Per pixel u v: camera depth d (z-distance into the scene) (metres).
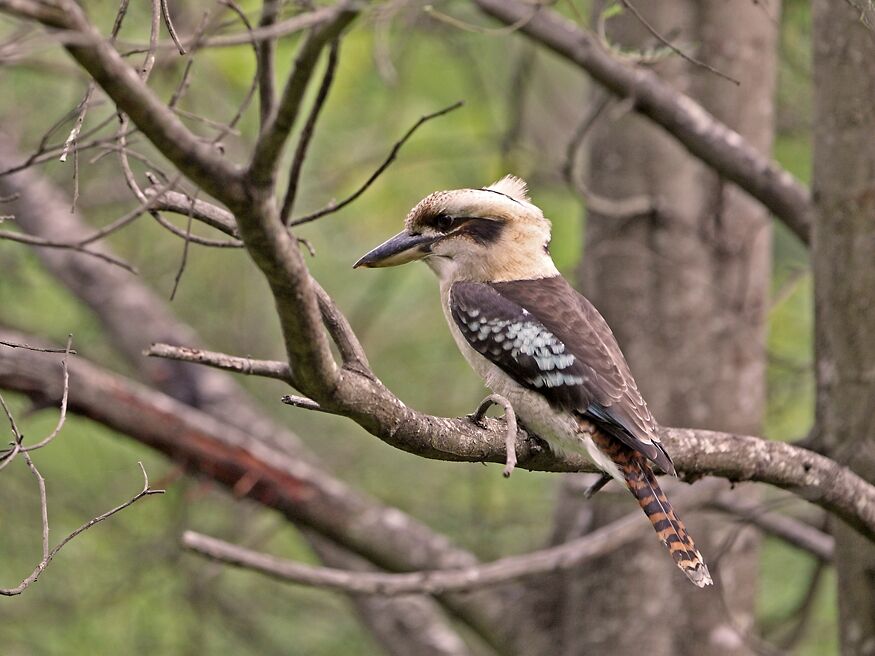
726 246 11.34
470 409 15.21
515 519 14.56
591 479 11.16
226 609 14.29
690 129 10.16
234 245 5.93
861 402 8.40
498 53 15.40
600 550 9.25
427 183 14.76
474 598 11.65
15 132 14.26
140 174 13.06
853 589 8.83
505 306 8.25
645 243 11.38
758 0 9.38
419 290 15.98
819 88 8.66
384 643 12.50
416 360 15.72
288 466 11.61
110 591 13.52
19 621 13.69
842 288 8.49
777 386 14.02
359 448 15.80
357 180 14.24
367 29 12.59
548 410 7.79
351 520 11.51
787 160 14.12
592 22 10.43
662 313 11.34
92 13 10.17
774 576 14.74
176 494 14.29
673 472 7.05
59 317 15.91
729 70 11.09
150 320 14.09
